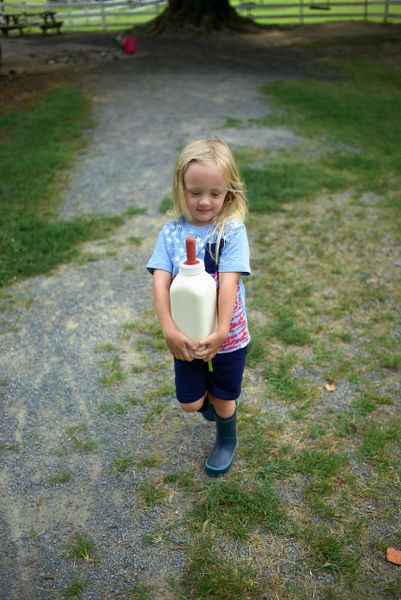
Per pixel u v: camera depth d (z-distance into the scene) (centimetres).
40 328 391
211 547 230
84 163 745
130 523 243
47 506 254
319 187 629
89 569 224
